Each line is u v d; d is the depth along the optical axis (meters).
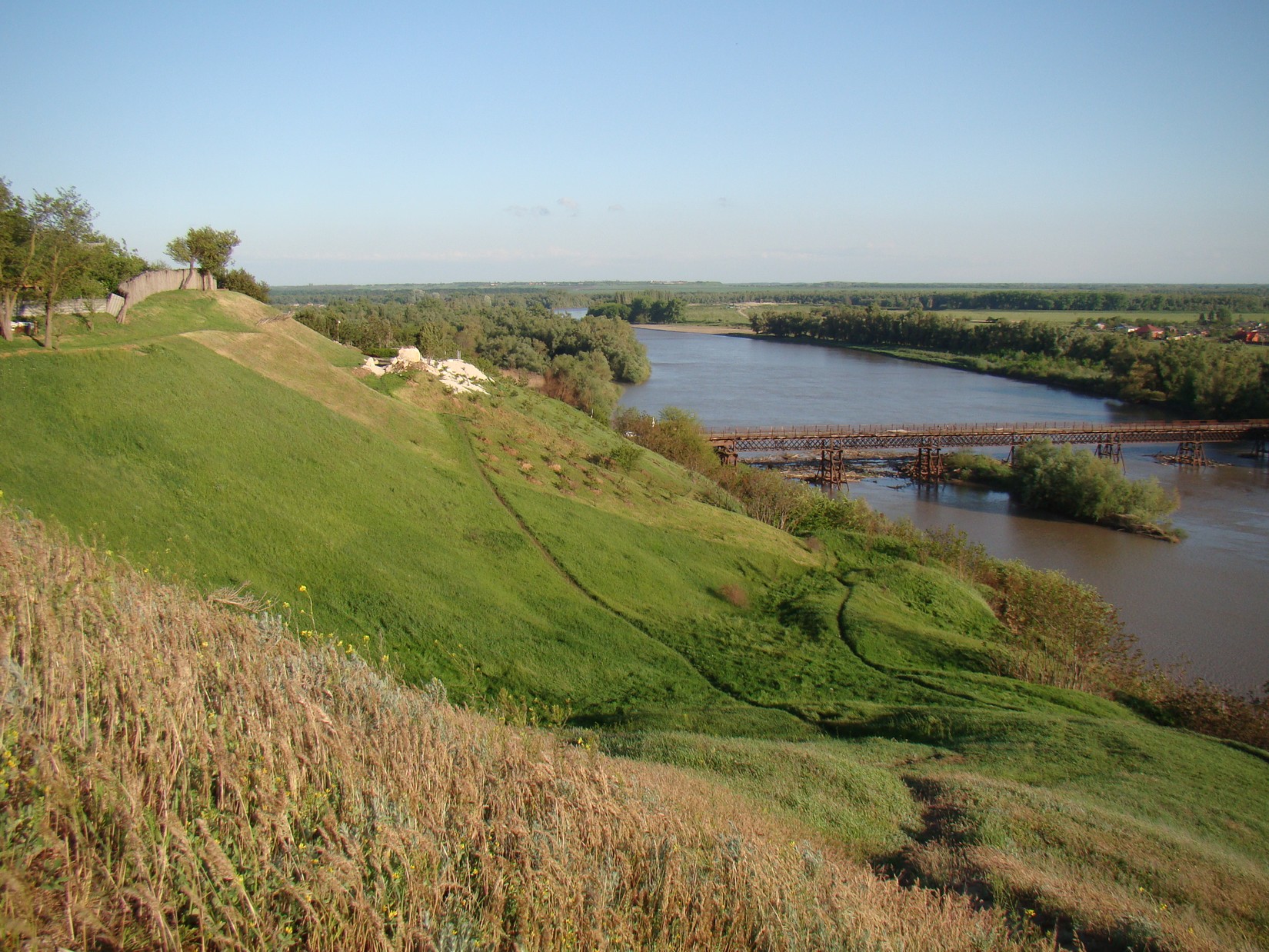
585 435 63.56
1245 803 22.50
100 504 26.84
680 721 27.25
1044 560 69.50
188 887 7.32
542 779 11.62
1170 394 131.25
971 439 99.38
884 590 48.84
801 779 20.00
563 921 8.68
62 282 33.69
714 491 64.62
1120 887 15.15
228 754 9.62
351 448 38.50
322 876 7.92
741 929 9.97
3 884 6.72
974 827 17.30
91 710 10.00
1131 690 39.59
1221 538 74.94
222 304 50.19
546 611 34.03
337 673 13.77
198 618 14.55
